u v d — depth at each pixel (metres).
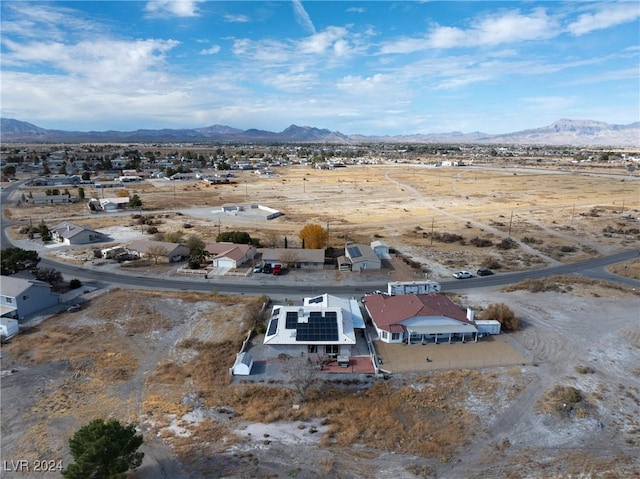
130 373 40.00
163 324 49.97
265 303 54.97
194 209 122.31
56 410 34.62
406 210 120.56
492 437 31.67
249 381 38.81
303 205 129.25
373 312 49.75
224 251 72.94
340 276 66.50
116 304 55.16
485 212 117.31
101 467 25.50
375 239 88.62
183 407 35.03
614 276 67.50
